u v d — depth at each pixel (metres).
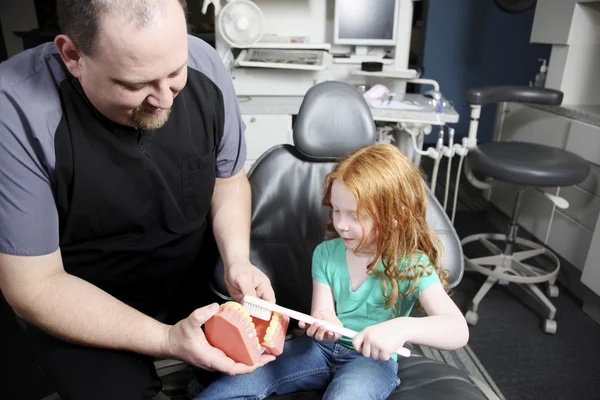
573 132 1.90
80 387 0.77
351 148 1.11
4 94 0.75
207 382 1.03
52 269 0.81
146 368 0.85
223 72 1.02
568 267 1.98
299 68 2.04
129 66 0.65
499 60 3.84
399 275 0.86
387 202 0.83
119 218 0.88
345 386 0.81
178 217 0.96
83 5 0.62
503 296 1.93
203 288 1.11
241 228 1.03
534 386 1.47
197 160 0.95
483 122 4.01
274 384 0.90
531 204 2.21
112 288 0.97
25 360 1.53
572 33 2.00
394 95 2.09
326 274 0.94
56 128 0.79
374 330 0.73
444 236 1.06
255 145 2.01
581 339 1.69
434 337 0.76
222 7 2.09
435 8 3.70
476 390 0.88
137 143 0.86
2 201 0.74
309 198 1.14
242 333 0.74
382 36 2.18
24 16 3.58
